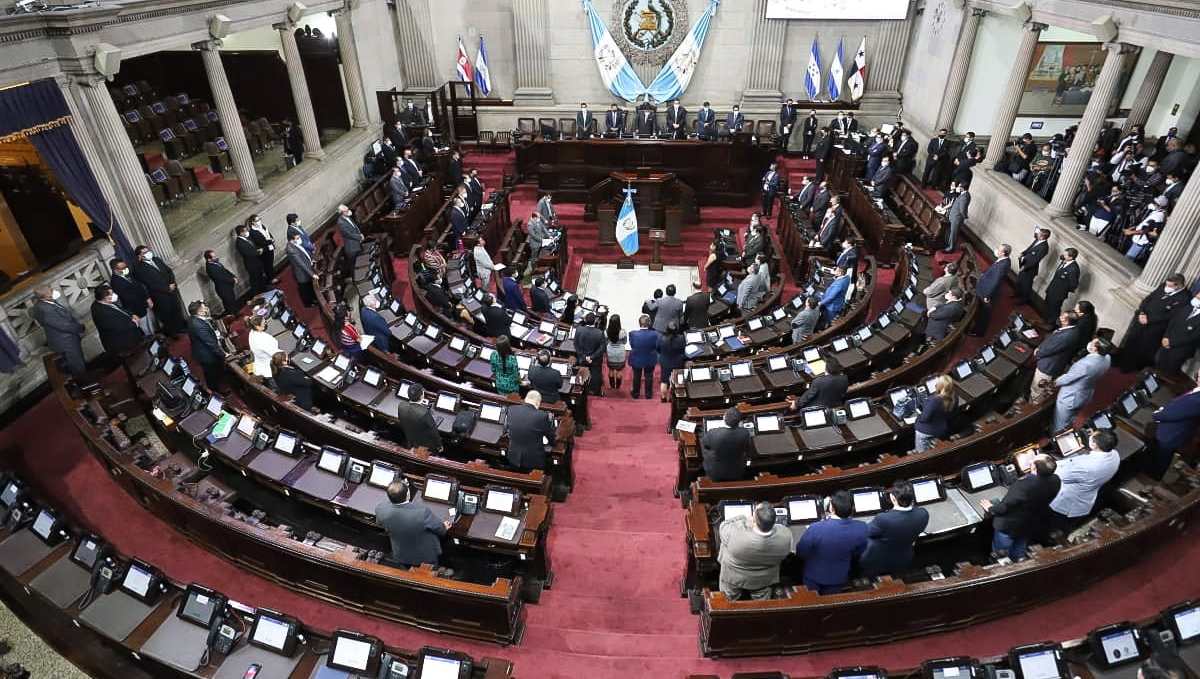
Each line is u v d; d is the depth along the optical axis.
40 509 5.82
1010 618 5.55
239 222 12.38
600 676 5.20
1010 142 16.66
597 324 10.45
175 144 15.16
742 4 18.56
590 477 7.90
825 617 5.03
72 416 7.23
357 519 6.25
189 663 4.66
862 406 7.38
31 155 10.48
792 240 14.98
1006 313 11.65
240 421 7.05
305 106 14.62
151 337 8.69
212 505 6.07
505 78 20.14
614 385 10.82
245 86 18.02
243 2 12.05
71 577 5.39
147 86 16.38
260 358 8.49
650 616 5.91
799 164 19.20
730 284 13.20
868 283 11.34
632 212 14.31
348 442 7.07
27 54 8.17
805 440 7.05
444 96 18.92
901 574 5.48
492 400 8.03
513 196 18.47
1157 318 8.80
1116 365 9.45
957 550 6.36
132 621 5.00
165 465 6.94
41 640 5.54
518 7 18.70
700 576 5.84
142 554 6.51
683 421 7.43
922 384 7.45
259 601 5.94
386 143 16.91
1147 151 15.36
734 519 5.16
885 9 18.11
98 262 9.80
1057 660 4.29
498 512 6.01
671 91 19.67
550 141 17.45
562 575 6.36
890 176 15.54
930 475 6.03
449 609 5.38
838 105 19.45
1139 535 5.55
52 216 10.77
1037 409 7.18
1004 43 15.80
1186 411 6.33
